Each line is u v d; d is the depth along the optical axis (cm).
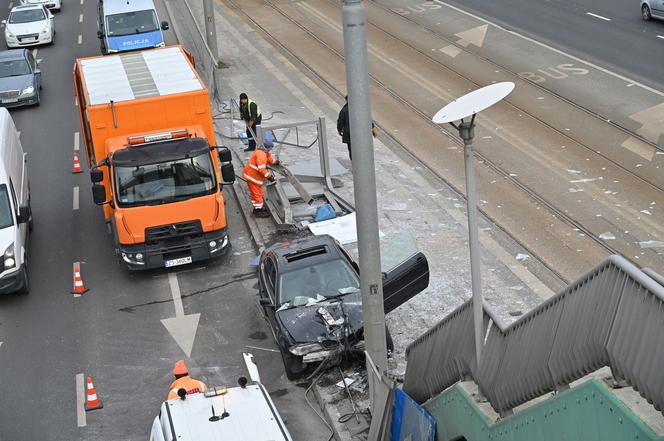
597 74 3059
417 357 1334
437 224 2100
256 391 1202
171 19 4484
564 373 892
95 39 4375
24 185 2350
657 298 746
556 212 2091
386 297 1570
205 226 1995
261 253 1909
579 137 2531
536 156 2430
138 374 1664
